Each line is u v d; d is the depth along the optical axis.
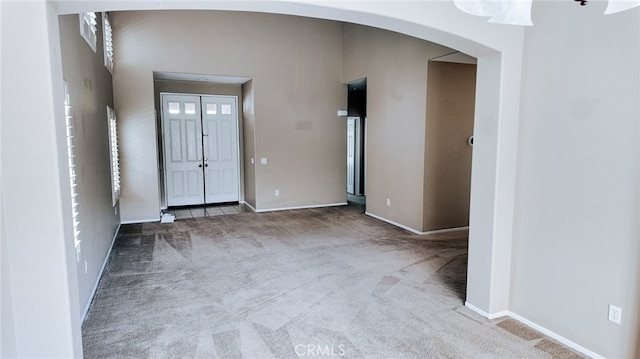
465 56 4.77
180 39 6.12
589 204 2.37
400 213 5.77
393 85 5.75
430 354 2.44
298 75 6.98
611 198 2.25
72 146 2.77
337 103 7.34
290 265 4.07
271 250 4.59
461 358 2.40
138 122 5.96
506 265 2.92
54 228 1.77
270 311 3.02
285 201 7.14
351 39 6.89
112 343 2.55
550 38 2.54
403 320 2.88
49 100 1.72
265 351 2.47
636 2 1.35
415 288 3.47
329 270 3.92
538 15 2.60
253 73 6.66
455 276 3.76
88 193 3.32
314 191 7.36
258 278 3.70
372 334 2.68
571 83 2.43
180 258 4.30
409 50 5.37
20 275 1.75
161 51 6.01
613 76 2.20
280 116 6.93
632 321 2.20
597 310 2.36
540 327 2.73
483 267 2.94
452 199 5.48
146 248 4.68
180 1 1.94
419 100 5.23
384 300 3.22
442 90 5.19
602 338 2.35
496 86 2.72
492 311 2.92
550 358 2.40
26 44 1.67
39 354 1.81
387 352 2.46
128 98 5.87
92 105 3.79
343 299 3.23
